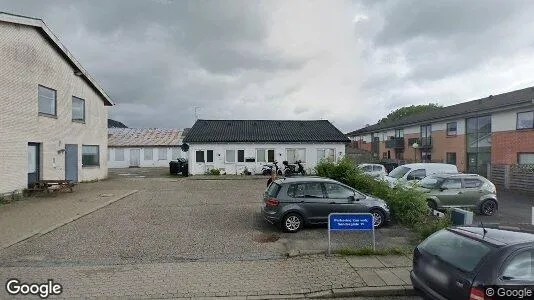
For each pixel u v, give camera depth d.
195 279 6.15
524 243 4.27
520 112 23.19
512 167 20.06
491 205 12.55
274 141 29.77
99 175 24.55
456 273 4.27
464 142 28.72
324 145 30.25
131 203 13.76
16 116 14.99
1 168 13.99
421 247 5.13
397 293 5.75
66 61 19.58
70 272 6.41
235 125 33.56
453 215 9.05
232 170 29.48
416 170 15.67
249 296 5.57
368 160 37.28
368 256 7.34
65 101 19.56
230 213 11.73
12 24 14.84
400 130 40.03
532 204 14.96
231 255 7.44
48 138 17.67
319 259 7.16
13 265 6.73
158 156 43.19
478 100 32.78
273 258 7.25
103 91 24.39
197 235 8.96
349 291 5.71
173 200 14.58
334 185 9.84
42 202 13.64
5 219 10.42
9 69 14.60
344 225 7.49
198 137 29.95
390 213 10.34
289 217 9.30
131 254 7.44
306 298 5.57
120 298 5.44
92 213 11.62
